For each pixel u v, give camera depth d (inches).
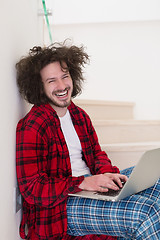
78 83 64.9
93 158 62.1
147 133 98.5
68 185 47.5
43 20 94.6
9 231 45.9
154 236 41.8
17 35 53.2
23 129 50.1
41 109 53.1
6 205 44.2
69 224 49.6
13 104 50.2
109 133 93.3
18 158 49.2
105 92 138.8
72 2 133.0
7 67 46.4
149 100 136.5
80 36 140.1
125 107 117.0
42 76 55.6
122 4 132.1
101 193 48.0
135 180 44.2
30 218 51.0
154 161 46.6
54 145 52.0
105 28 139.1
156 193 50.8
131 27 137.7
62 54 55.9
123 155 79.8
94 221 46.9
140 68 137.3
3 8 43.3
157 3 129.8
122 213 44.3
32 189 47.3
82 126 60.9
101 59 139.3
